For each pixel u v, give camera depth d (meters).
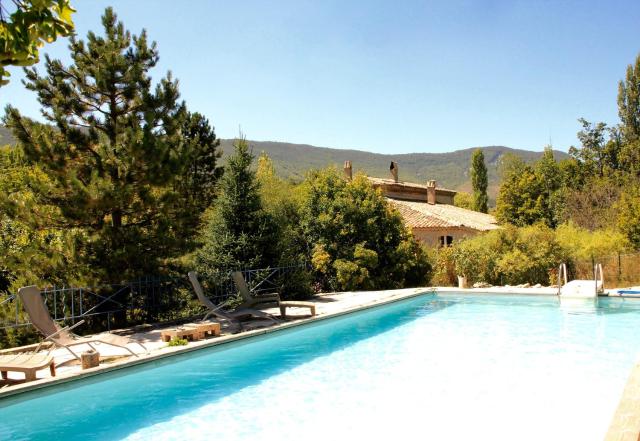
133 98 12.54
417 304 17.77
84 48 12.37
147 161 11.70
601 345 10.98
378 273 20.59
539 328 13.12
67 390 7.54
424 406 7.30
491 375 8.83
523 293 17.80
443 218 32.59
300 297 17.56
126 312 13.09
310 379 8.82
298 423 6.73
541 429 6.35
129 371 8.45
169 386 8.45
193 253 14.35
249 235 16.11
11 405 6.85
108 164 12.02
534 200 43.91
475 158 61.88
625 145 45.44
